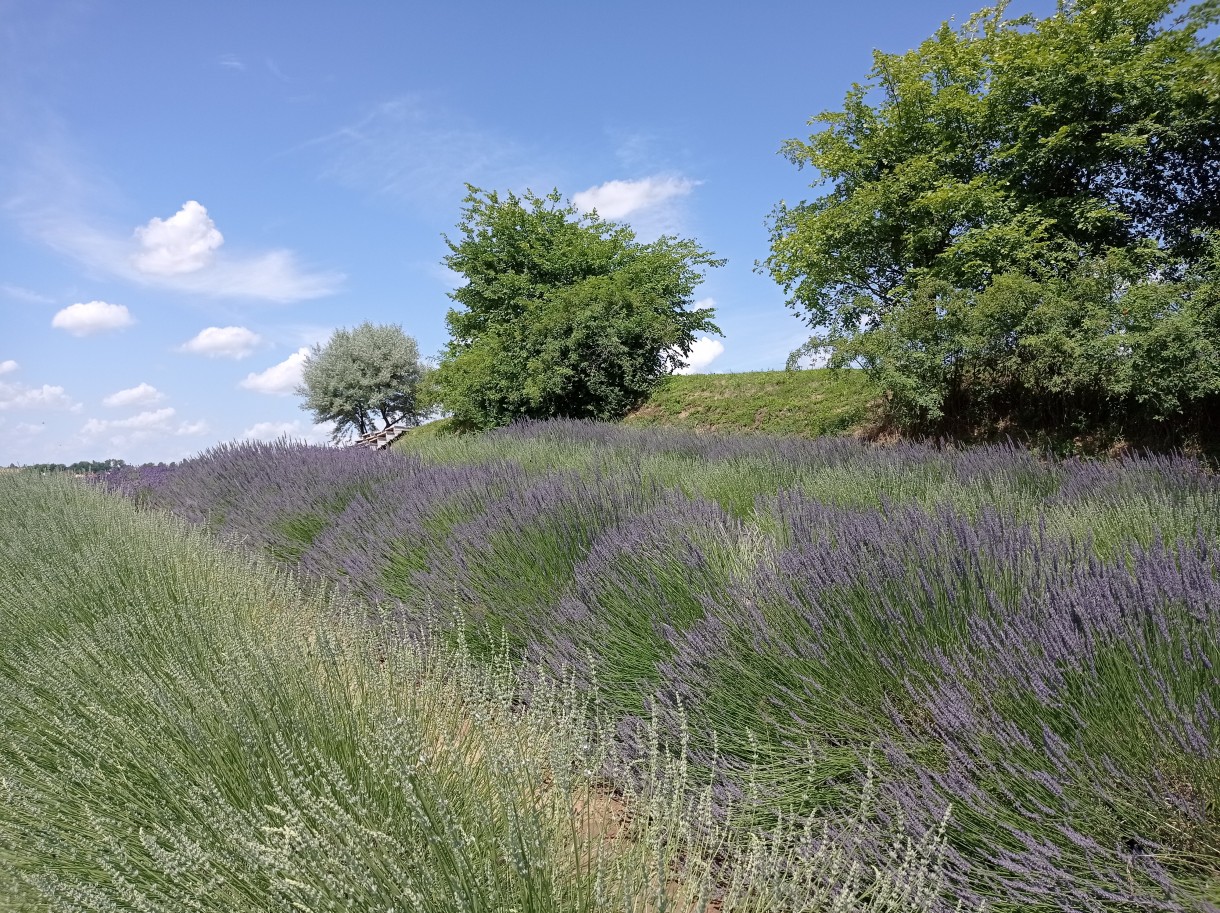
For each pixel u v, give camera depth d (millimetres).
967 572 3053
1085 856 2006
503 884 1903
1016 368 11594
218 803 2137
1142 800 2049
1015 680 2434
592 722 3285
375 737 2385
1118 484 6578
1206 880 1894
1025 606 2783
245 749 2389
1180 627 2383
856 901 2027
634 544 4391
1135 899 1875
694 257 26281
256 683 2779
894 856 2100
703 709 3059
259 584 5074
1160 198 13312
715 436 13250
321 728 2611
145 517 8594
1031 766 2254
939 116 14055
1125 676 2307
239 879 1993
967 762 2309
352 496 8344
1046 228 13094
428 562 5301
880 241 14633
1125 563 3070
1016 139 13766
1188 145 12422
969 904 2049
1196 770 2006
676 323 22938
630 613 3838
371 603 5262
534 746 2469
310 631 4180
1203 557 3080
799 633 3117
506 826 2008
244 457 12266
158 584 4852
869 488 6832
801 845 2232
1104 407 11234
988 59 14039
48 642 3729
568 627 3980
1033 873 2010
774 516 4848
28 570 5199
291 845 1938
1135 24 12633
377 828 2109
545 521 5074
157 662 3357
